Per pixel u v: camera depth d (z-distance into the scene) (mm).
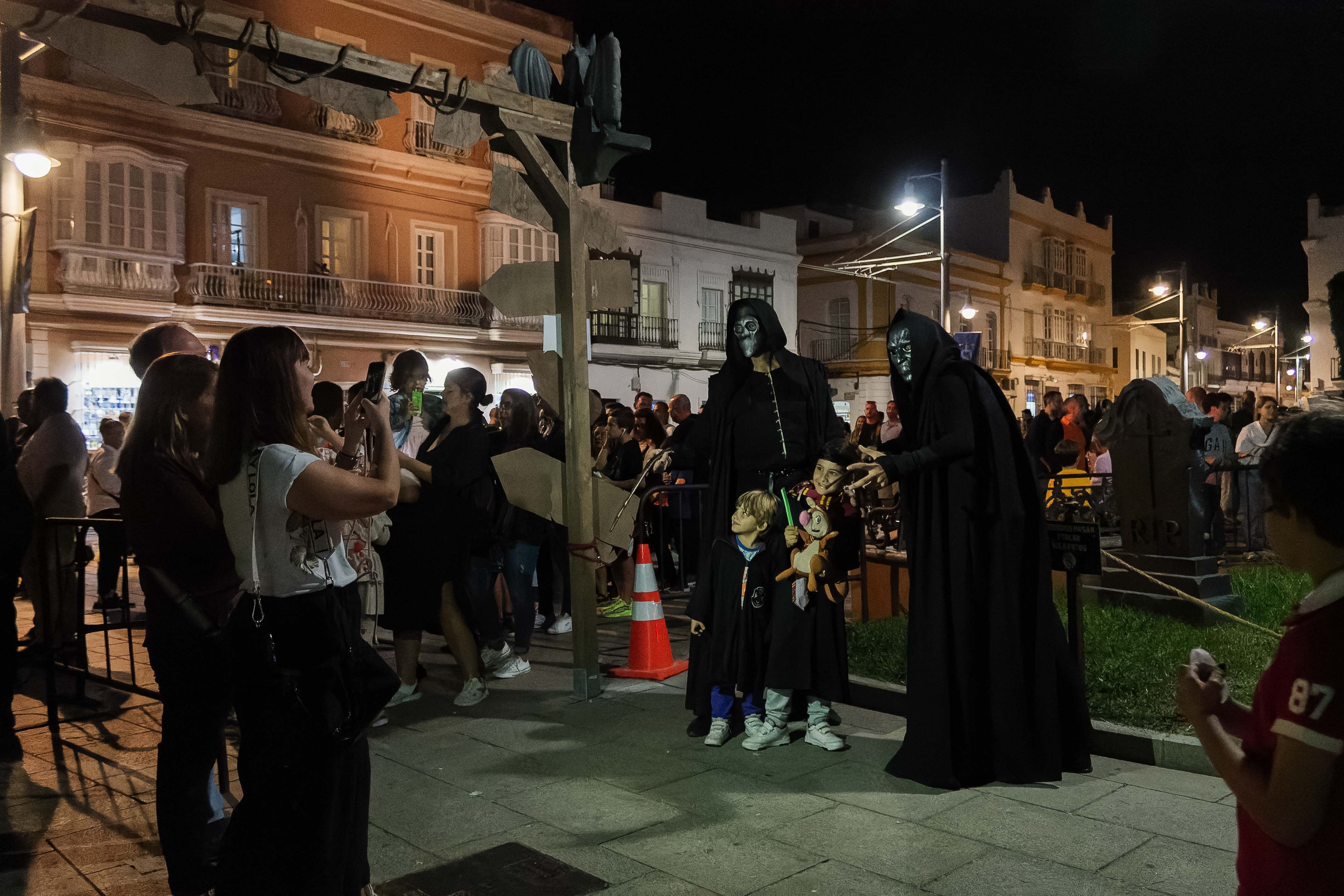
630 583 8242
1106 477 9102
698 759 4414
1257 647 5711
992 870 3209
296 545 2512
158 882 3291
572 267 5402
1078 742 4109
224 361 2629
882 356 34625
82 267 18531
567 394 5445
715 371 30672
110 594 8555
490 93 4949
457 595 5363
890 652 5852
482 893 3105
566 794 3992
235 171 20734
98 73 18484
